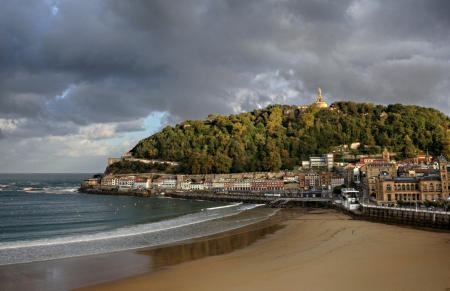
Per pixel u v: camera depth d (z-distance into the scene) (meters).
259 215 115.25
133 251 58.03
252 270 44.31
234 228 84.00
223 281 40.25
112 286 40.09
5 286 40.69
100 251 58.44
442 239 63.75
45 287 40.22
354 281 38.75
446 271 42.16
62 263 50.41
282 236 71.06
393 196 119.88
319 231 76.19
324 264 45.97
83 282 41.75
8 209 146.62
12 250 59.69
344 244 59.47
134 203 180.38
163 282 40.84
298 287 37.19
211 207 153.50
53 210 142.62
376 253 51.94
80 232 81.69
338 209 133.38
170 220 102.44
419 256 49.81
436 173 124.31
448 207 100.81
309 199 156.38
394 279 39.28
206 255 54.47
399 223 88.56
